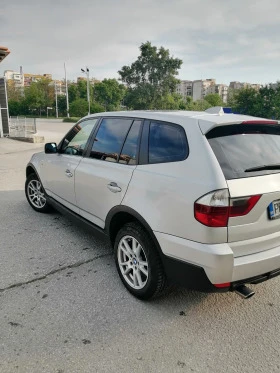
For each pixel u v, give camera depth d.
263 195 2.30
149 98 74.31
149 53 73.25
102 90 106.00
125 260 3.07
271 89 44.97
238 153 2.43
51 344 2.35
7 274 3.31
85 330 2.50
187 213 2.32
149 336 2.46
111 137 3.35
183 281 2.47
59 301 2.87
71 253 3.81
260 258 2.36
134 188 2.79
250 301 2.93
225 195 2.19
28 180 5.27
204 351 2.31
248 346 2.37
